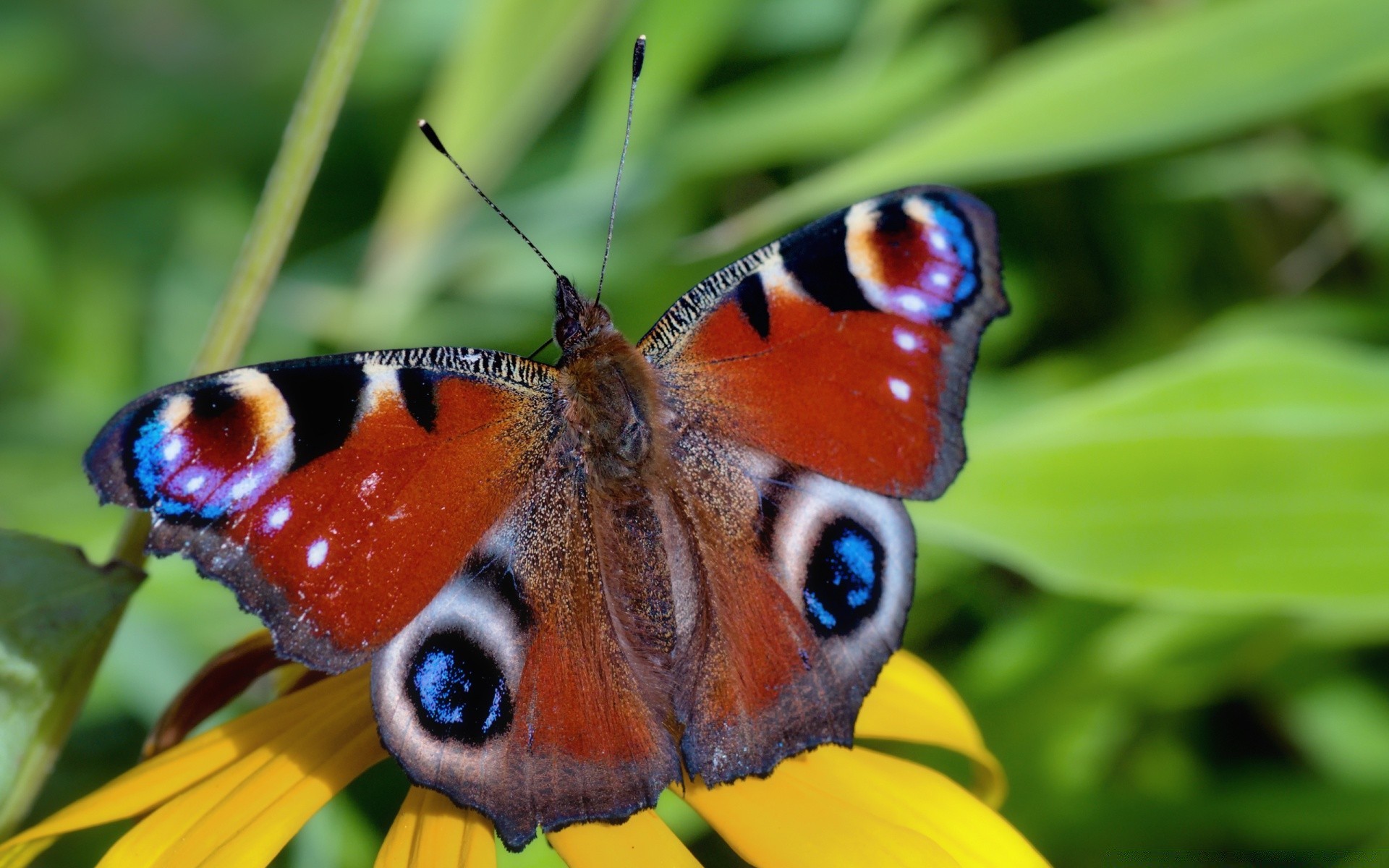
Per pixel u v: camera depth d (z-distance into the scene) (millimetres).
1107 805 320
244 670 288
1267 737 333
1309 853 321
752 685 280
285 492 275
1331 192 351
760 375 288
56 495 358
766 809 279
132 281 433
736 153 358
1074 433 313
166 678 325
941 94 359
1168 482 311
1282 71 314
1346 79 311
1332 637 324
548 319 362
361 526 276
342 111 425
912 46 363
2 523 349
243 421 274
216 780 278
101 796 277
